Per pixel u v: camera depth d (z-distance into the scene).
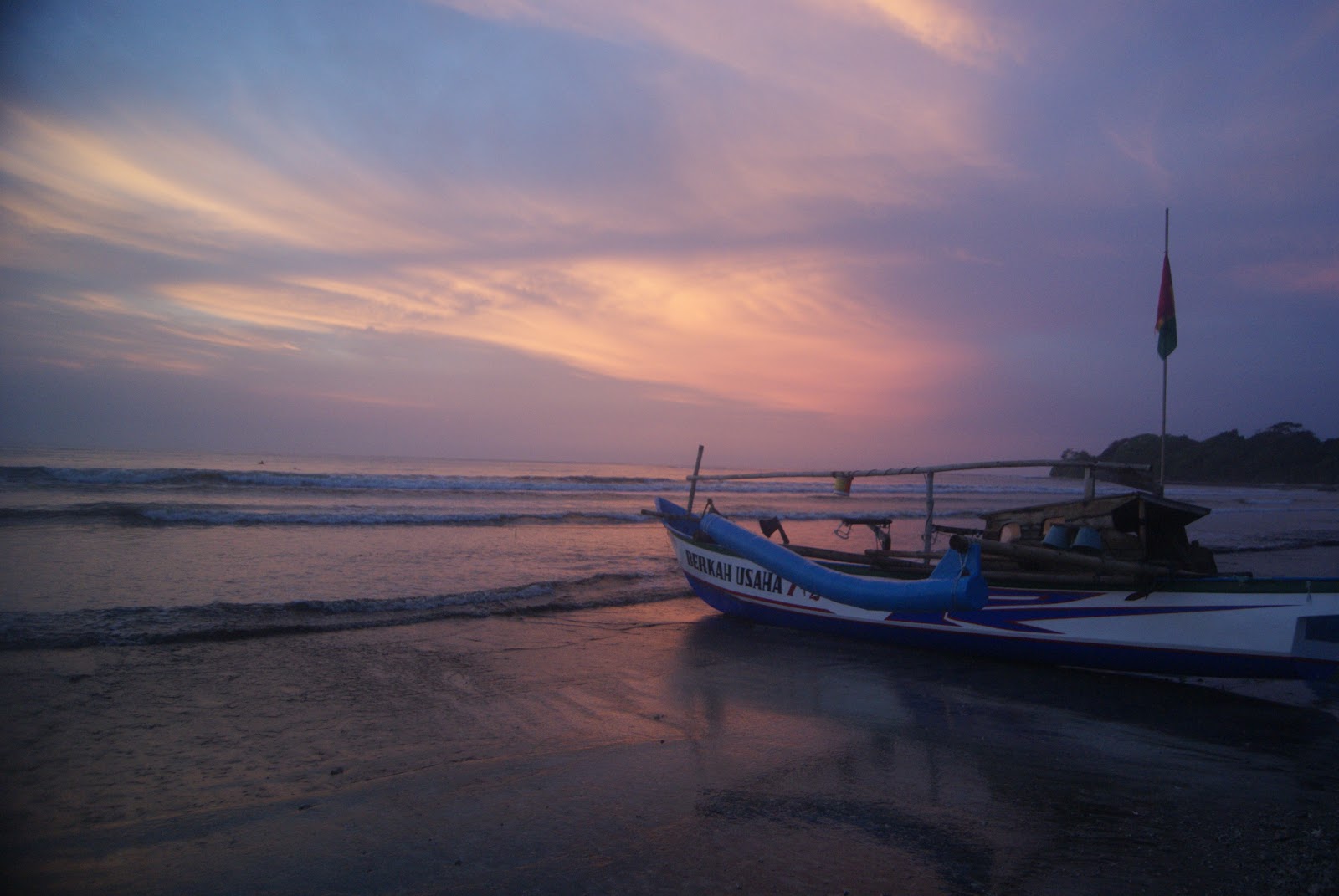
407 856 3.66
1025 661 8.07
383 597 10.19
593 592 11.55
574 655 8.07
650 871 3.55
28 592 9.62
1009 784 4.86
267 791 4.44
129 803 4.23
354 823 4.02
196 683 6.56
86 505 18.66
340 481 30.09
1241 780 5.09
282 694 6.39
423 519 20.58
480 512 23.42
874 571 8.82
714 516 6.05
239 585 10.76
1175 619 7.00
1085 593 7.51
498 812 4.20
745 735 5.71
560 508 25.92
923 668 8.04
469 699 6.42
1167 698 7.11
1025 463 7.93
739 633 9.48
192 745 5.19
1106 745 5.72
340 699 6.32
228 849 3.70
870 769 5.06
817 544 19.62
